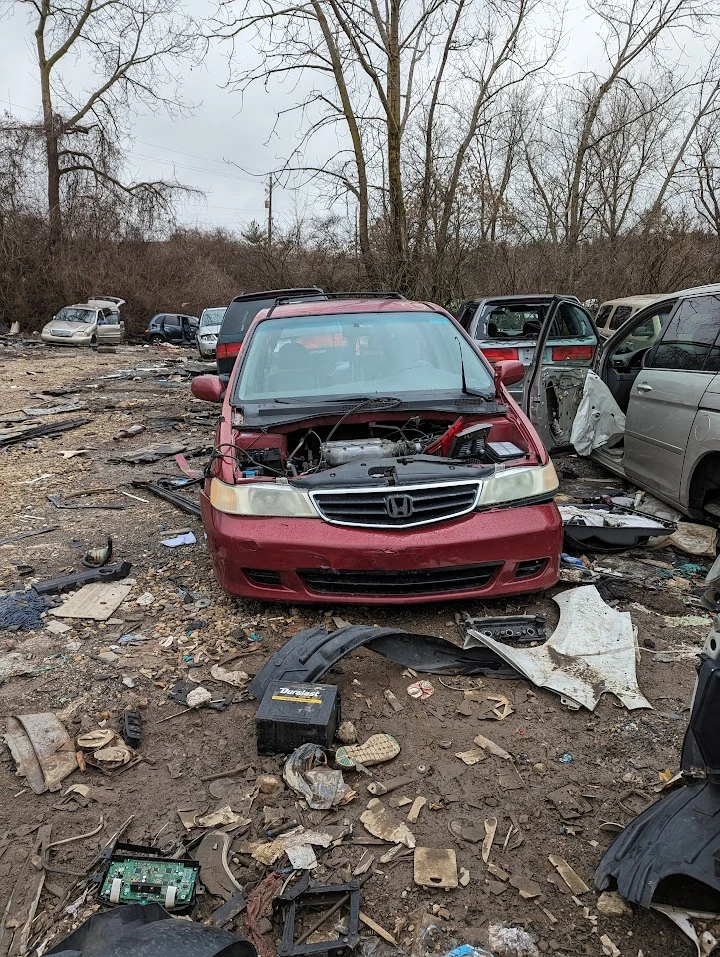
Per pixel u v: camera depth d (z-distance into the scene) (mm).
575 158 22125
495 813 2600
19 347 24922
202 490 4562
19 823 2590
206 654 3709
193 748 3002
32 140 31844
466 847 2441
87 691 3412
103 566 4898
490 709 3244
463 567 3869
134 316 33812
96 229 33906
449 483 3924
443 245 16484
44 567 5027
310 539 3832
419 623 3988
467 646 3602
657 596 4379
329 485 3920
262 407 4672
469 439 4441
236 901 2215
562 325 8695
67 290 32000
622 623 3789
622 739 3014
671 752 2918
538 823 2549
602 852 2408
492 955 2039
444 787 2736
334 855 2408
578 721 3156
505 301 9023
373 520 3889
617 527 5062
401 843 2451
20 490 7129
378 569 3807
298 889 2219
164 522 6012
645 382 6047
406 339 5293
